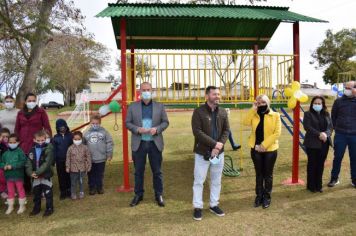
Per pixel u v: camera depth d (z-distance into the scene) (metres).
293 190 5.61
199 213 4.47
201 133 4.32
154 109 4.95
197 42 8.23
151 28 7.44
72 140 5.59
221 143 4.35
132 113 4.95
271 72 6.39
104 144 5.72
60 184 5.48
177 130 14.93
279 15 6.04
